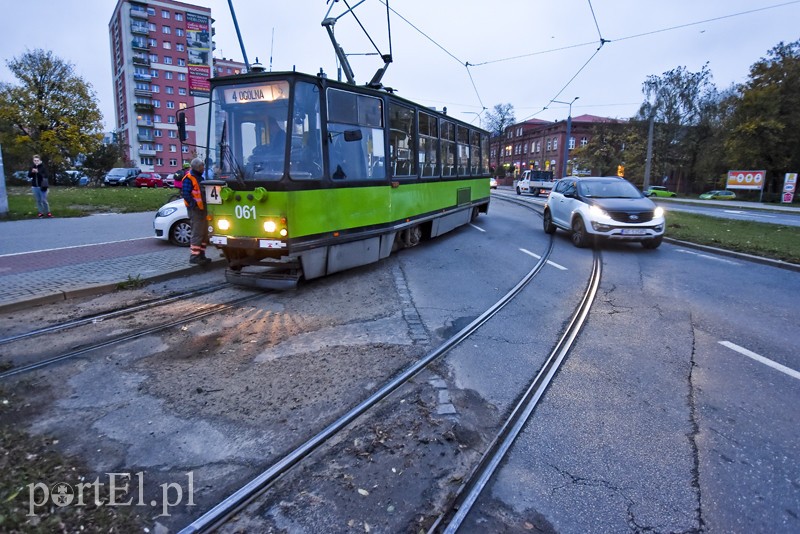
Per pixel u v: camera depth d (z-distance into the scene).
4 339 5.14
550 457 3.24
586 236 11.76
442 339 5.38
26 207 17.81
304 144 6.88
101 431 3.45
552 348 5.20
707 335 5.64
